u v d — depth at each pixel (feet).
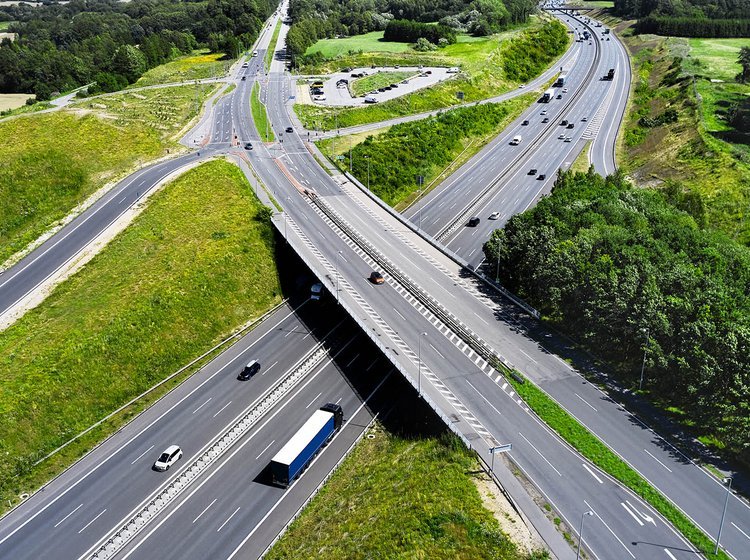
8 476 251.60
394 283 348.18
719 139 531.91
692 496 214.69
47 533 228.43
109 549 219.61
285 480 245.04
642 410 256.11
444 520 202.69
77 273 359.05
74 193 455.22
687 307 264.52
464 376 277.23
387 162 530.27
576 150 586.86
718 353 248.52
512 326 312.50
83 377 291.58
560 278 310.65
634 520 205.16
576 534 199.21
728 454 233.14
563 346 297.94
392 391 302.45
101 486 249.75
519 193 507.71
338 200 449.06
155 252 378.32
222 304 357.00
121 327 315.99
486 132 635.66
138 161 499.10
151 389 304.91
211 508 238.07
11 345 304.71
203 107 643.45
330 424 268.00
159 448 269.03
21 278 358.02
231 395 301.02
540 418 251.80
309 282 397.19
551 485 219.41
